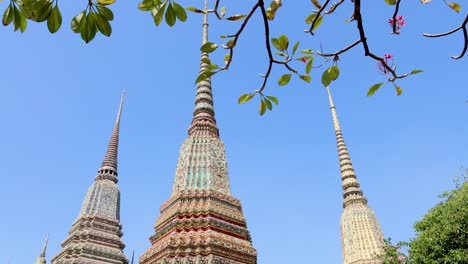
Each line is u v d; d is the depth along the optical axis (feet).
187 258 91.40
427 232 80.59
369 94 18.07
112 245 137.39
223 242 95.25
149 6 15.88
